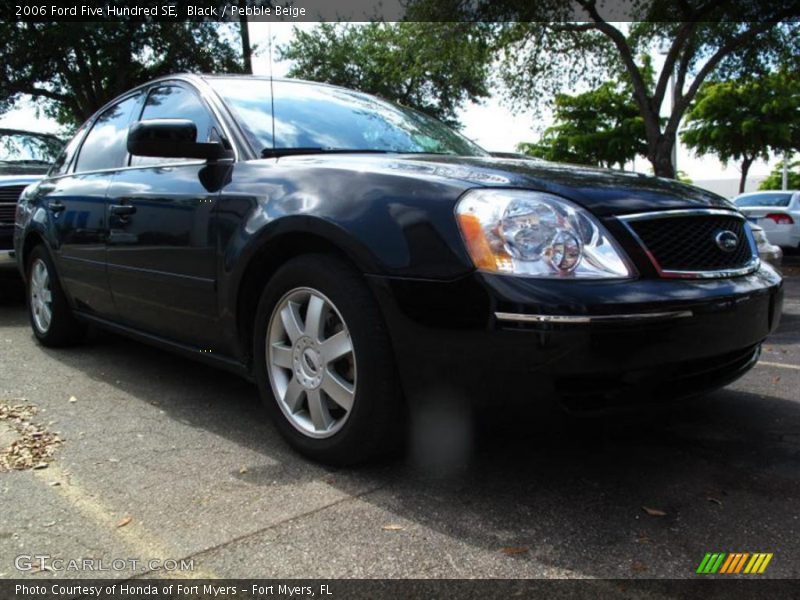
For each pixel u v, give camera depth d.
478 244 2.09
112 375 3.86
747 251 2.65
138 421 3.08
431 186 2.26
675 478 2.43
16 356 4.32
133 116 3.89
